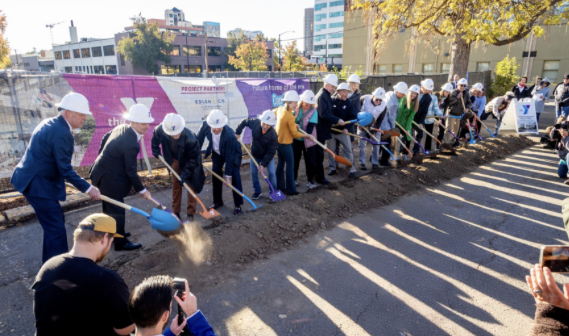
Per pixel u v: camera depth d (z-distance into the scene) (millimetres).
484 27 11008
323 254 4387
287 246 4551
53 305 1799
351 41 29797
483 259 4316
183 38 58656
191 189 5012
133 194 6242
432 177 7305
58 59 68625
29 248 4402
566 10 12164
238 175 5426
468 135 10656
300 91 9758
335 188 6191
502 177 7625
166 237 4152
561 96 11367
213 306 3367
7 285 3654
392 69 28203
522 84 12797
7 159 5691
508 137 10656
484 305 3445
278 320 3199
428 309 3375
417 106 7719
